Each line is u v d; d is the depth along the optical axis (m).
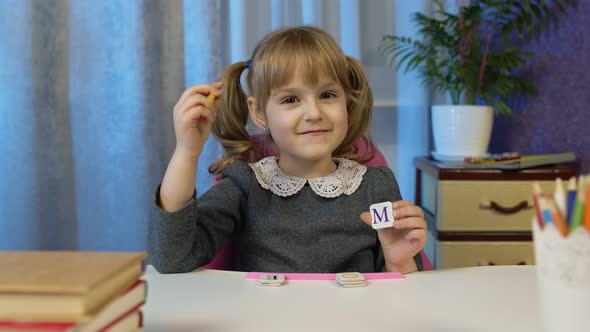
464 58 1.71
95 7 1.78
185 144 0.79
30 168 1.76
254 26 1.88
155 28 1.81
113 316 0.40
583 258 0.37
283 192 1.04
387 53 1.95
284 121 1.01
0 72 1.73
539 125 1.82
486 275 0.69
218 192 1.02
